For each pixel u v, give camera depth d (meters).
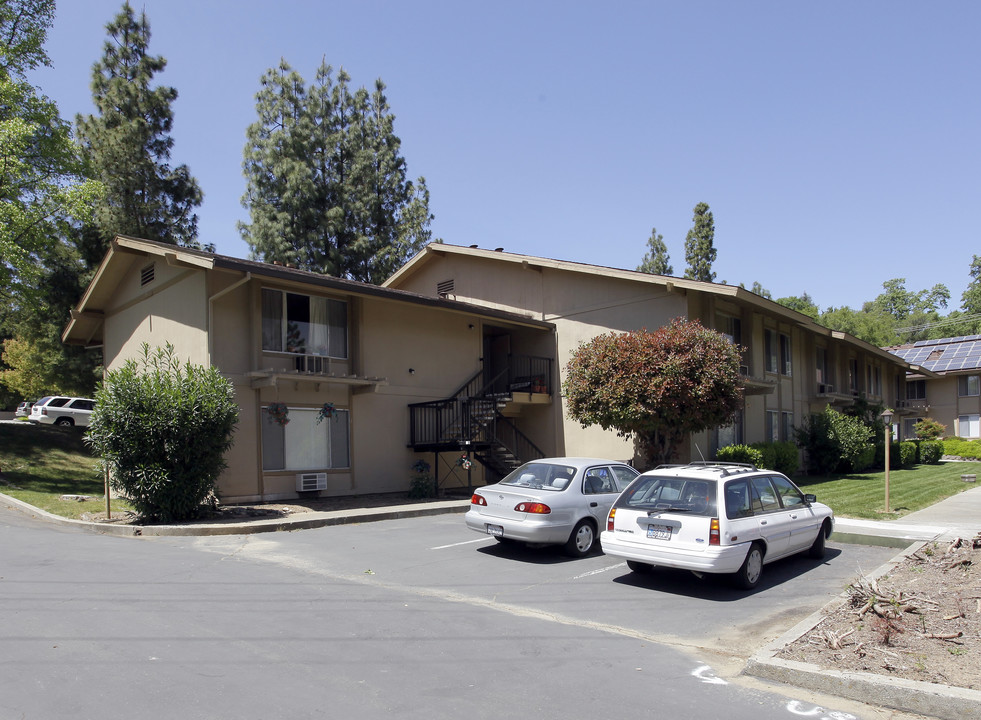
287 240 34.28
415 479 18.97
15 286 20.61
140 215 27.19
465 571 9.82
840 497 17.97
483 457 21.12
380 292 18.45
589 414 18.08
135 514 14.07
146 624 6.87
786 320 25.97
